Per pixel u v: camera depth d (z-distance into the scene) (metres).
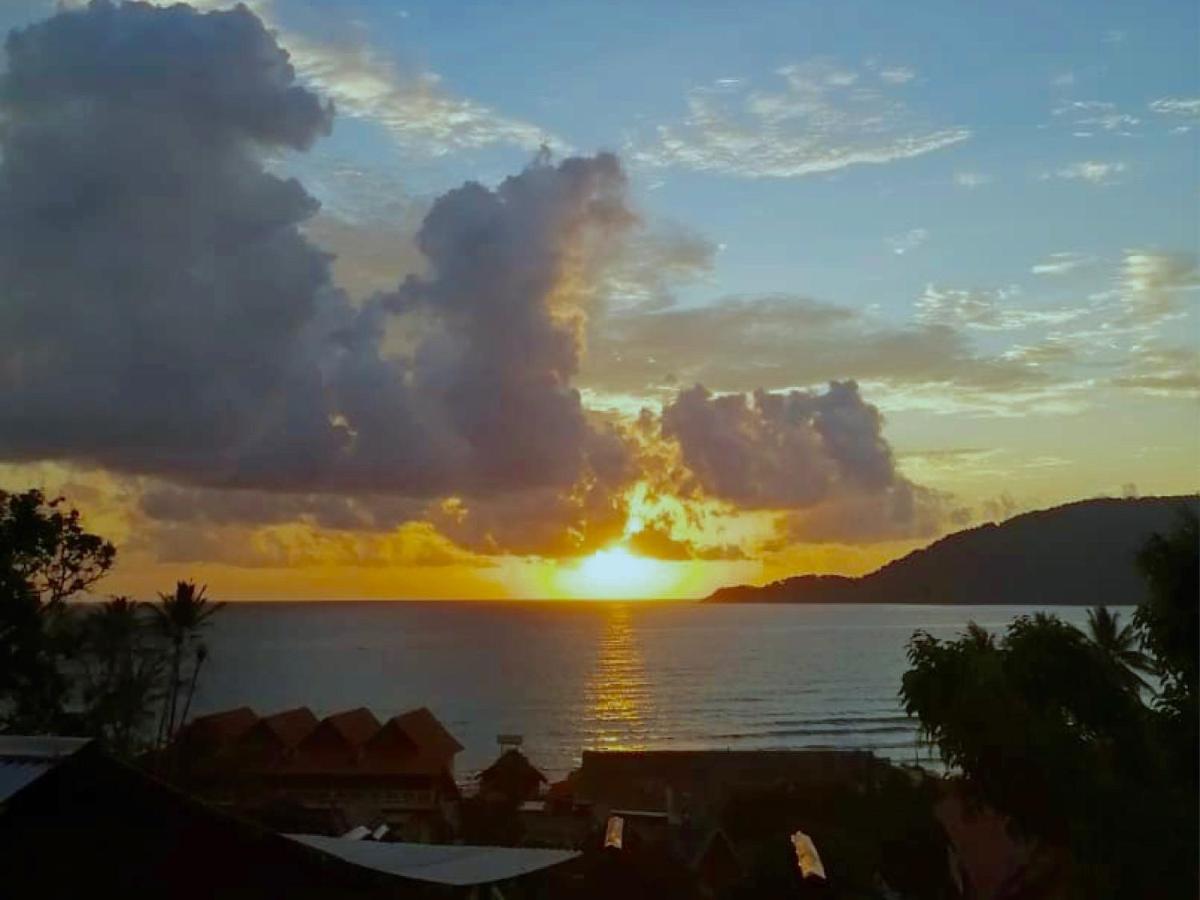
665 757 61.97
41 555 33.81
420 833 42.41
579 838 41.72
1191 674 12.38
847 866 30.05
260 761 57.81
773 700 160.88
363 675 190.25
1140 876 11.67
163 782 10.70
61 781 10.28
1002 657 12.88
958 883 21.88
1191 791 11.97
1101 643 15.12
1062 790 12.00
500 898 16.47
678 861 29.12
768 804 46.12
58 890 10.14
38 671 33.75
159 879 10.50
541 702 155.38
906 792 43.75
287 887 11.06
